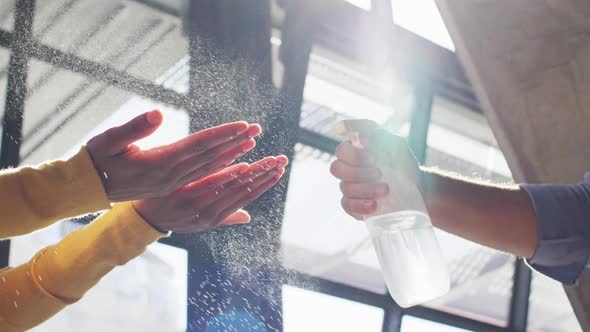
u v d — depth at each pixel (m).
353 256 7.24
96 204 1.05
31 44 4.20
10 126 4.16
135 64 4.54
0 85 4.11
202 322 3.88
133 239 1.23
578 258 1.15
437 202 1.14
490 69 2.89
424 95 6.27
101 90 4.48
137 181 1.04
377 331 5.43
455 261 8.27
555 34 2.83
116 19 4.55
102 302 9.39
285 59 5.04
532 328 8.52
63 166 1.04
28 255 5.75
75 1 4.35
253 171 1.25
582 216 1.15
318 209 7.01
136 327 8.97
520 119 2.84
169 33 4.67
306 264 6.96
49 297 1.21
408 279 0.98
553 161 2.75
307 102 6.29
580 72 2.75
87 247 1.22
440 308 5.70
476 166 7.07
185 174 1.07
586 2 2.78
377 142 0.97
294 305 4.54
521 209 1.15
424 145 6.19
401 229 0.98
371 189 0.95
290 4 5.18
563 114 2.75
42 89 4.28
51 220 1.05
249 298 3.99
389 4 6.09
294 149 4.95
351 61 6.04
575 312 2.71
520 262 6.35
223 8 4.79
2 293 1.20
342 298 5.26
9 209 1.02
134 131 1.03
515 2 2.91
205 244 3.95
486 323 6.02
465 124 6.88
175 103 4.37
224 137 1.04
